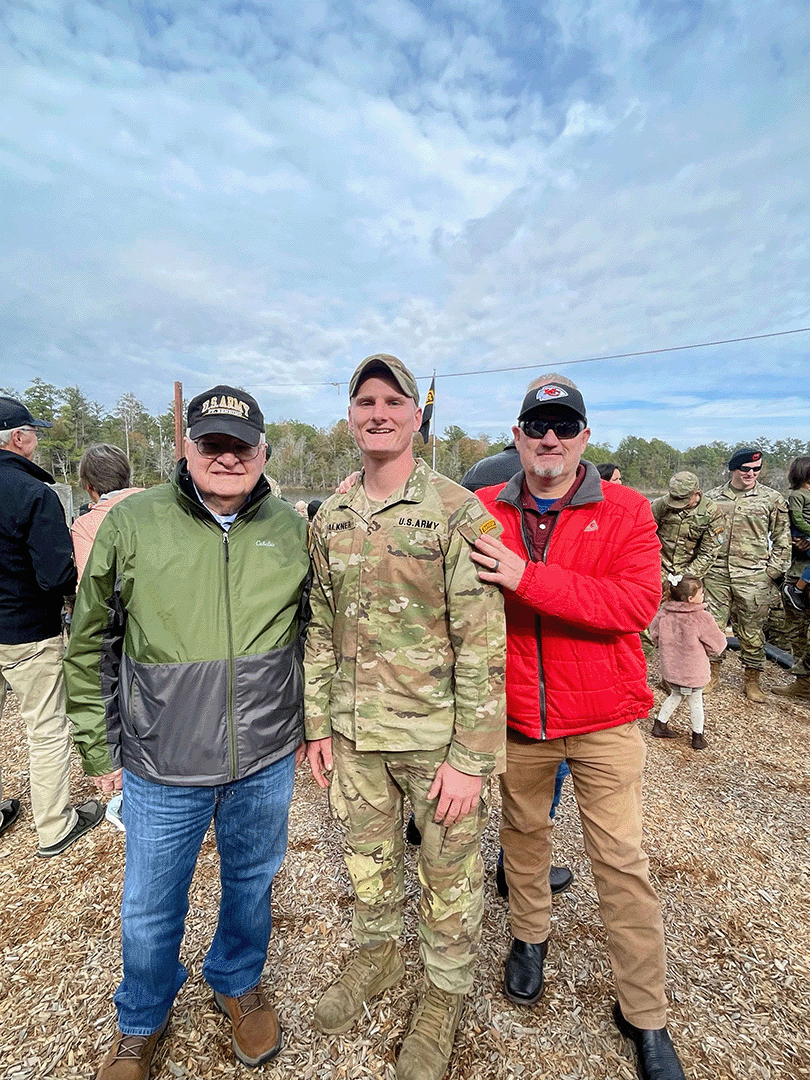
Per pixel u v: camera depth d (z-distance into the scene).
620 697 1.66
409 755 1.58
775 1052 1.66
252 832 1.57
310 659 1.71
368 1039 1.70
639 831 1.66
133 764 1.45
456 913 1.60
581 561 1.73
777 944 2.08
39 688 2.56
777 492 4.83
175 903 1.50
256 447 1.43
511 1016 1.77
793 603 4.61
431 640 1.54
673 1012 1.79
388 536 1.50
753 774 3.50
